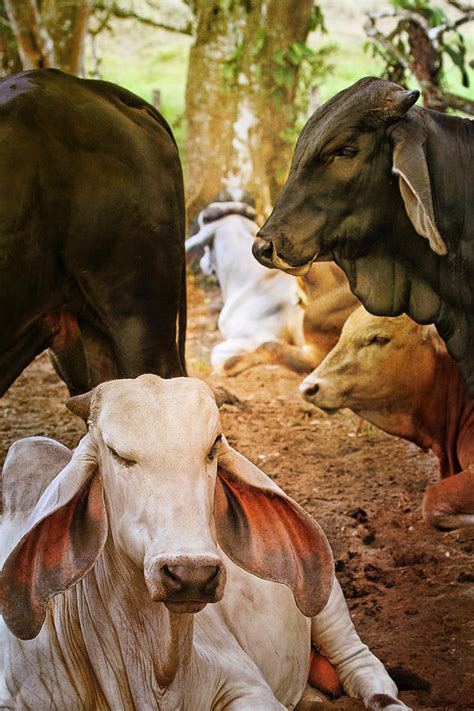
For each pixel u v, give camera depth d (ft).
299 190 11.28
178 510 7.29
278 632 9.60
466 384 12.41
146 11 44.93
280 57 27.14
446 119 11.59
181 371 13.23
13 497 9.51
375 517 14.83
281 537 8.14
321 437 17.87
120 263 12.20
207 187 27.37
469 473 12.76
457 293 11.84
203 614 8.99
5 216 11.29
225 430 18.10
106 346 12.77
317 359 18.01
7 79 12.07
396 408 14.16
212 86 27.22
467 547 13.88
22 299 11.65
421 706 10.54
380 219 11.43
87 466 7.77
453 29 19.72
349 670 10.19
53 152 11.67
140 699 8.20
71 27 28.40
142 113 12.72
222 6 26.91
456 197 11.50
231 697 8.63
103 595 8.22
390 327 13.78
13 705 8.39
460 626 12.01
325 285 17.52
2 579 7.48
